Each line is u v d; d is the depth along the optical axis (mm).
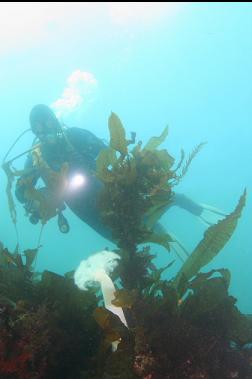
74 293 1246
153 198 1362
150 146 1610
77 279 1303
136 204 1294
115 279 1328
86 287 1299
